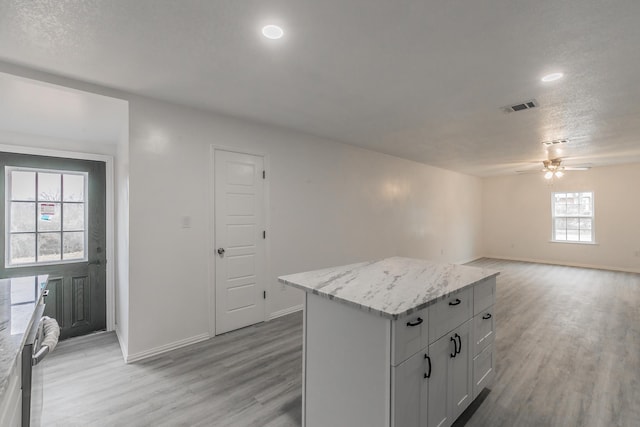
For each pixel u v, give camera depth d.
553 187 7.61
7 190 2.96
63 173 3.27
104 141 3.49
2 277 2.92
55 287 3.19
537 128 3.78
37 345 1.35
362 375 1.50
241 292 3.44
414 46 1.95
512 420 1.93
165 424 1.90
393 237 5.64
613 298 4.61
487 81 2.46
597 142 4.50
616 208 6.74
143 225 2.74
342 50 2.00
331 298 1.61
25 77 2.19
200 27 1.74
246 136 3.48
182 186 2.98
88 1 1.50
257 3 1.53
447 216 7.27
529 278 5.96
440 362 1.67
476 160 6.03
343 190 4.65
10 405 1.00
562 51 2.00
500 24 1.71
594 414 1.99
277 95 2.76
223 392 2.23
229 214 3.34
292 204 3.95
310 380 1.79
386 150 5.14
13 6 1.53
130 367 2.58
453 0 1.51
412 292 1.66
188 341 3.01
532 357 2.76
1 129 2.96
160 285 2.84
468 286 1.84
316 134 4.12
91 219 3.41
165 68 2.23
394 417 1.37
